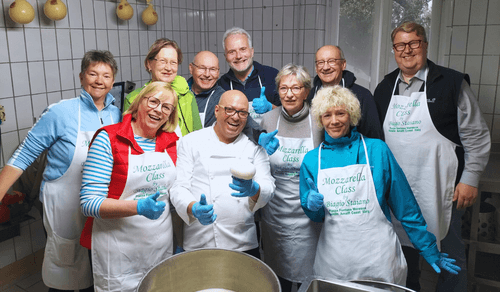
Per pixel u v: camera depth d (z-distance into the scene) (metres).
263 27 3.37
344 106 1.36
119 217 1.21
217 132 1.47
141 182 1.30
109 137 1.26
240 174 1.15
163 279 1.04
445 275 2.11
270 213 1.74
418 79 1.80
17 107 2.29
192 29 3.59
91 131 1.61
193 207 1.22
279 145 1.63
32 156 1.56
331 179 1.38
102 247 1.33
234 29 2.20
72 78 2.59
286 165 1.65
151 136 1.34
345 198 1.36
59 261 1.69
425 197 1.83
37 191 2.22
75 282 1.72
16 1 2.12
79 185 1.62
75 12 2.55
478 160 1.76
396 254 1.37
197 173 1.44
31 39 2.31
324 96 1.38
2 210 2.15
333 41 3.22
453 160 1.79
